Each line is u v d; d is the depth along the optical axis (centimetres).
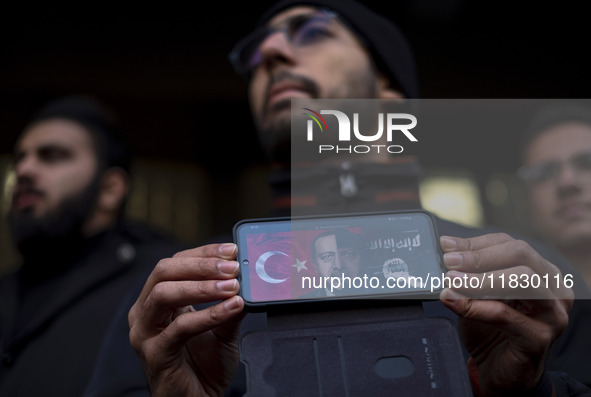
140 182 394
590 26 426
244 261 70
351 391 63
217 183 410
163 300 66
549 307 66
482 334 72
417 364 64
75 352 121
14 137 381
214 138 414
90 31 401
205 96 412
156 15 409
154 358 68
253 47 111
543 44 434
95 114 168
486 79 428
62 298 130
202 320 65
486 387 71
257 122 108
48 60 392
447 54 427
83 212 151
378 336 66
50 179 150
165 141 409
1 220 342
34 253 145
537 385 69
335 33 107
